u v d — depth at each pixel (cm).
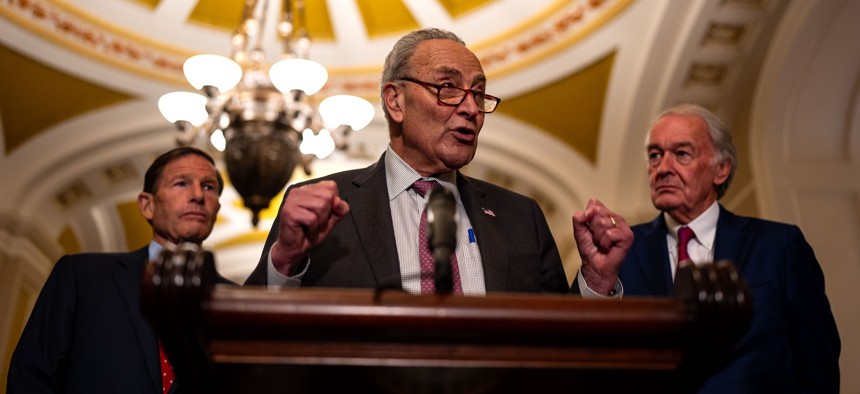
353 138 863
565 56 746
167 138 847
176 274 117
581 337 121
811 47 602
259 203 539
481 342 121
